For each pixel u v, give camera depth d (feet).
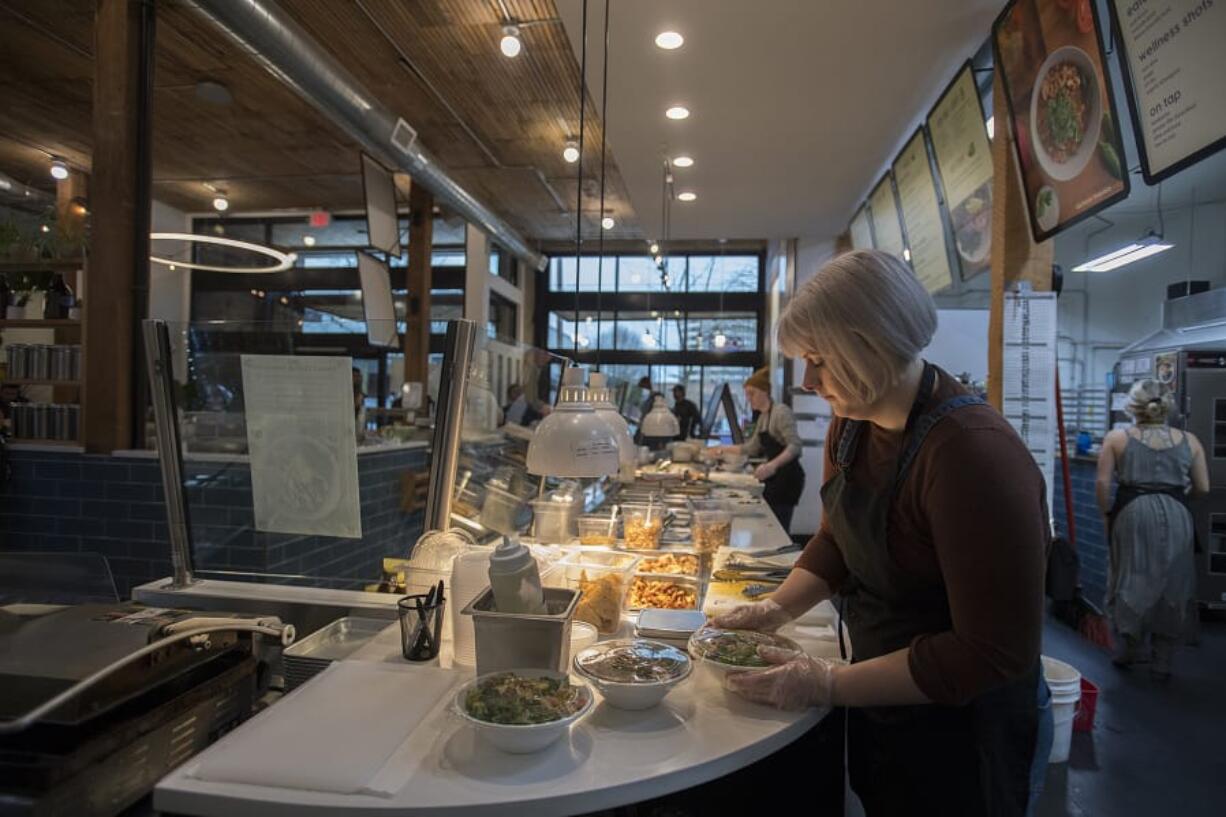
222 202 24.81
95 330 10.19
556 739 3.31
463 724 3.47
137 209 10.48
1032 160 8.34
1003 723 3.67
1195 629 11.99
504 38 12.43
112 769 3.16
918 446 3.52
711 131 13.65
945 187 11.85
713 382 31.68
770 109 12.57
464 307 27.78
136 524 10.02
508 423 7.42
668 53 10.63
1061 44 7.49
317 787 2.87
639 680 3.64
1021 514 3.16
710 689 4.01
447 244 28.04
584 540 7.44
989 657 3.12
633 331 32.35
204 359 5.34
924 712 3.77
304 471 5.37
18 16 13.19
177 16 12.84
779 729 3.50
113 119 10.25
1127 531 11.81
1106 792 8.09
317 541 5.79
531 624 3.81
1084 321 26.71
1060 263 27.14
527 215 26.63
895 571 3.80
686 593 6.02
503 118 17.16
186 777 2.94
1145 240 17.67
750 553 7.57
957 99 10.85
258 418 5.36
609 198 24.20
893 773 3.91
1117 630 11.94
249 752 3.11
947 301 24.84
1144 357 16.93
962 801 3.67
